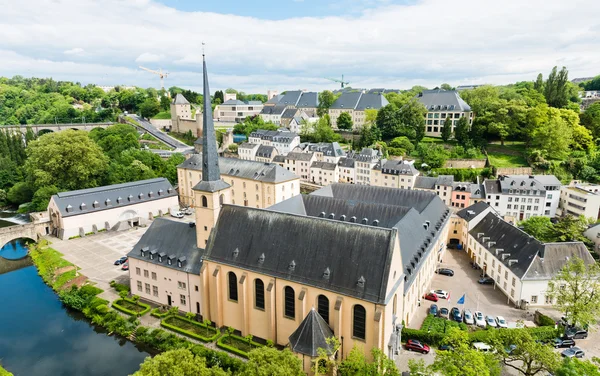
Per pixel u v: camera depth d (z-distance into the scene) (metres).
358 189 116.00
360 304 58.06
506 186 138.50
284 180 136.62
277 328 67.19
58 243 118.62
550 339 68.50
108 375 65.06
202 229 77.62
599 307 68.19
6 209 158.50
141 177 160.38
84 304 83.56
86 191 129.12
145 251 83.12
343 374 54.41
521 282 80.00
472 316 76.62
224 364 62.94
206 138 73.25
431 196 107.31
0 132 182.75
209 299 74.38
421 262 78.31
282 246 66.88
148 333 71.81
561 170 159.25
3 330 77.88
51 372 66.00
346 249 61.81
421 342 68.06
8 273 103.56
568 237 103.62
